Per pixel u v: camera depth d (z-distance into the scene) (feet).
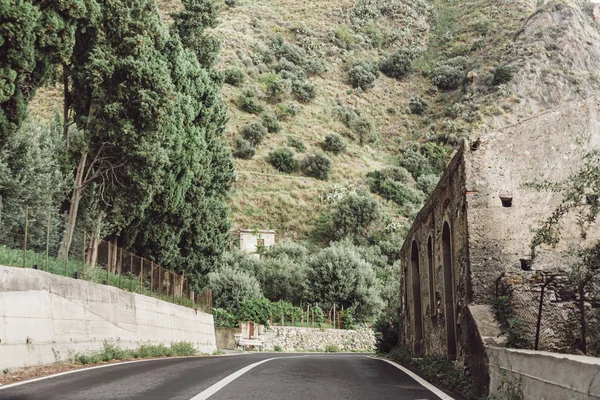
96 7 61.87
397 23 530.68
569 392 18.08
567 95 384.88
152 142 71.10
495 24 494.59
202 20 95.81
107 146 70.90
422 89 455.63
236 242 255.29
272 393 26.94
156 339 74.54
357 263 175.32
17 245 52.75
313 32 500.33
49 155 67.97
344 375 37.96
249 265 186.60
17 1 50.29
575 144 40.19
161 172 73.05
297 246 243.19
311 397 25.95
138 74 68.44
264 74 412.16
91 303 56.29
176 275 90.27
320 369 42.57
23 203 62.95
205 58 96.12
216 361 52.42
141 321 69.82
